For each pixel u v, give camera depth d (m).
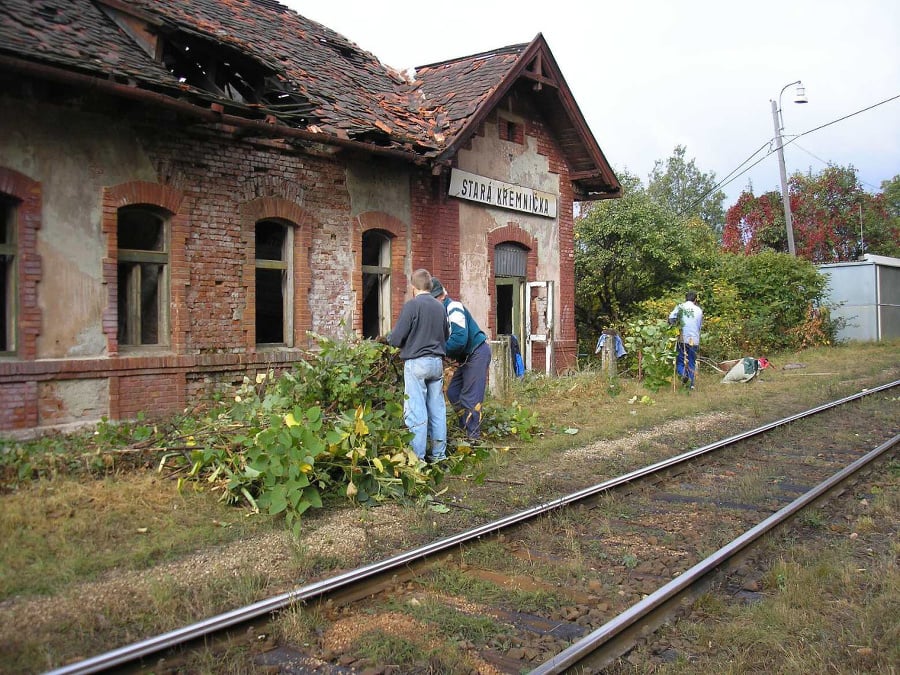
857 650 3.95
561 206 16.34
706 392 14.16
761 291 23.12
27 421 8.02
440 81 14.46
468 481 7.59
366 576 4.83
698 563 5.09
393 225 12.29
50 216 8.20
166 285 9.45
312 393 7.85
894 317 28.52
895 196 62.31
